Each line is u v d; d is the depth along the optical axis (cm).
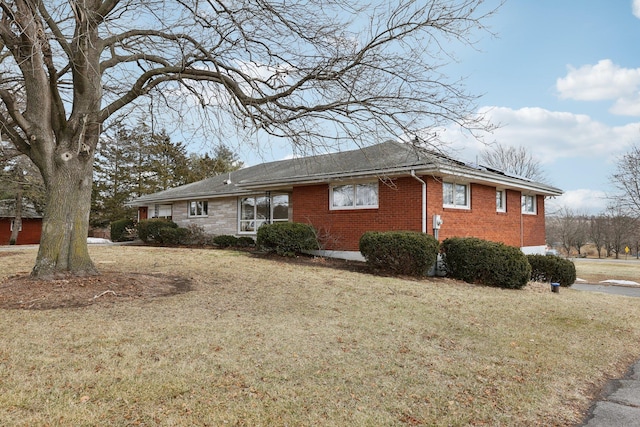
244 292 829
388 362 482
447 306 805
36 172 2392
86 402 337
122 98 795
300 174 1566
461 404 388
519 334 642
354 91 731
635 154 2917
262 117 815
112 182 3528
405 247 1129
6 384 361
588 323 748
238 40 777
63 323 545
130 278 827
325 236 1499
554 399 419
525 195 1836
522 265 1108
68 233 777
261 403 358
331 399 377
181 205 2352
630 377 511
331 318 668
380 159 1369
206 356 456
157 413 327
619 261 3131
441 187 1307
